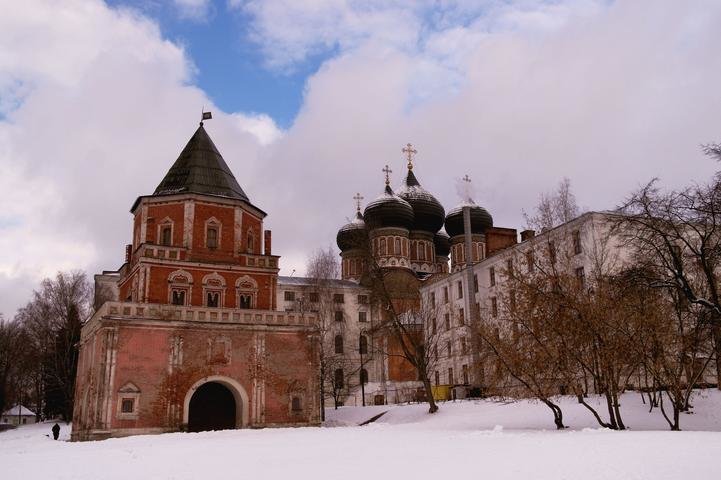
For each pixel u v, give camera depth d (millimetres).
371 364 87188
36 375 89812
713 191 30031
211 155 60469
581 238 52469
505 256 63375
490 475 16500
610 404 32469
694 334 32438
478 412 47812
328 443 31391
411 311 71250
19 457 30797
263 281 57156
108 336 46844
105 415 45438
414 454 23328
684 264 34594
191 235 54906
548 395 35562
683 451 19016
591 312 31906
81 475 21000
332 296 83562
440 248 108312
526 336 35000
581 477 15500
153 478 19312
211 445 32688
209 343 50344
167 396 47812
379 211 94500
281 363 52656
